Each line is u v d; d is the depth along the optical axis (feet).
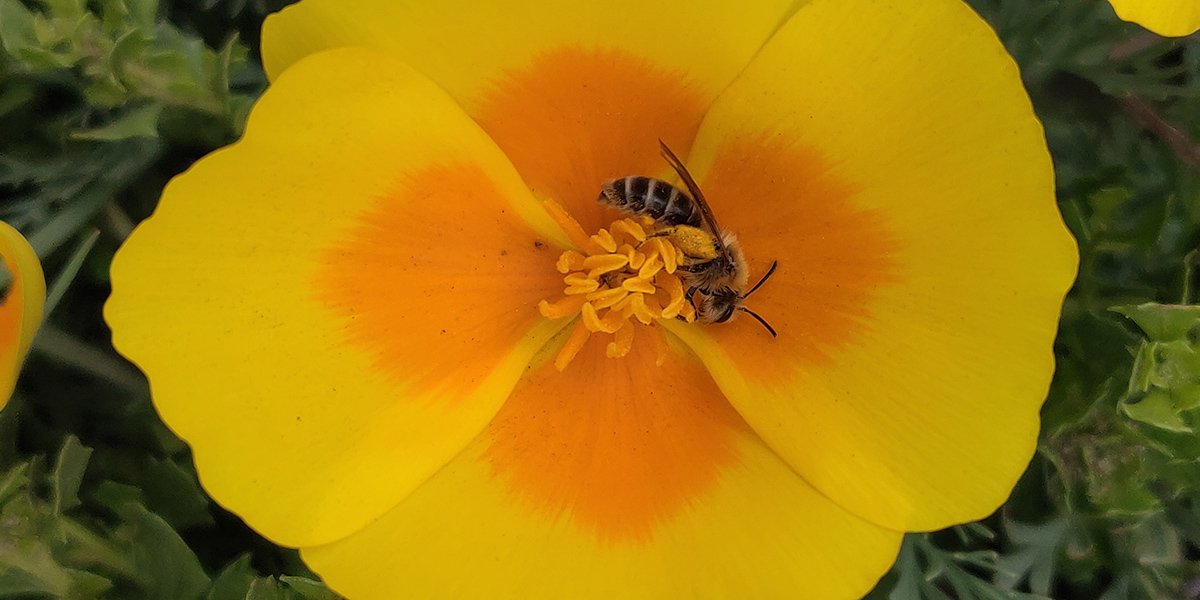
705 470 0.22
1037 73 0.28
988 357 0.20
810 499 0.21
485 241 0.22
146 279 0.18
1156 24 0.20
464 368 0.21
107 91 0.21
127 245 0.18
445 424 0.21
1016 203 0.19
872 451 0.21
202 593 0.23
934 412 0.20
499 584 0.20
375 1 0.19
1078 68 0.28
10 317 0.19
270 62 0.19
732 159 0.22
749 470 0.21
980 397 0.20
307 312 0.20
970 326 0.20
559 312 0.22
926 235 0.20
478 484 0.21
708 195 0.23
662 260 0.23
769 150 0.21
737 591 0.21
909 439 0.20
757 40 0.20
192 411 0.19
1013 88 0.19
